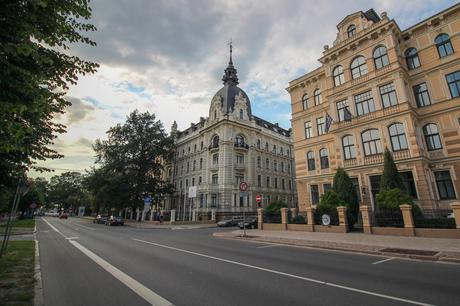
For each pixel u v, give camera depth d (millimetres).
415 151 18219
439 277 6953
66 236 19031
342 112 23500
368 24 22562
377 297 5355
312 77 28016
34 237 18266
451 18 19453
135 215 55125
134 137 49406
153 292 5711
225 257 10000
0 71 4918
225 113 47000
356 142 21812
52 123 8570
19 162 8633
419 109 20281
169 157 55219
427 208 17188
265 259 9586
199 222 39000
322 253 11078
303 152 28188
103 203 47219
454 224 13492
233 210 43031
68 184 101312
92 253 11016
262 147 52406
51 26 5918
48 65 6395
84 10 6117
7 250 11094
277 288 5969
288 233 18812
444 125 18922
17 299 5160
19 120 6883
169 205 56906
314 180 26438
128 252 11242
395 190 16219
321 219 19219
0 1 4977
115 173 45688
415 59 21219
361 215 18406
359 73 22766
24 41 4965
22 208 52281
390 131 20000
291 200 56062
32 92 5402
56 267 8273
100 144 49219
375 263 8867
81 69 6980
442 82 19438
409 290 5812
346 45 23531
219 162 44812
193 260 9359
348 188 19484
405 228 14969
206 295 5492
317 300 5184
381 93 20953
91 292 5750
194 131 55281
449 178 18297
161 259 9562
